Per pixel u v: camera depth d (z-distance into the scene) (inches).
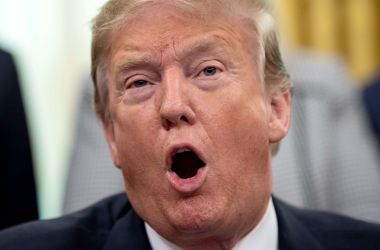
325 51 149.6
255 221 61.2
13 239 64.1
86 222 66.7
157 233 61.1
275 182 90.8
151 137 56.6
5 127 98.0
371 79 138.3
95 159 92.7
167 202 56.7
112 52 59.5
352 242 67.6
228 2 58.7
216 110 56.3
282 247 63.6
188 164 58.8
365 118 114.4
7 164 97.4
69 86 146.8
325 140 95.7
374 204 92.6
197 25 57.2
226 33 57.9
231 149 56.6
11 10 144.5
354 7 151.1
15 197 97.1
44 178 145.9
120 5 58.6
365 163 96.0
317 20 149.6
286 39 147.6
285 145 93.5
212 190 56.2
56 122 146.8
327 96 100.1
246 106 57.6
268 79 61.7
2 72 100.0
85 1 146.9
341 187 94.2
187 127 55.8
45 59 146.2
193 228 56.4
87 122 96.7
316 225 69.2
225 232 58.5
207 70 57.3
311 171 92.8
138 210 59.4
